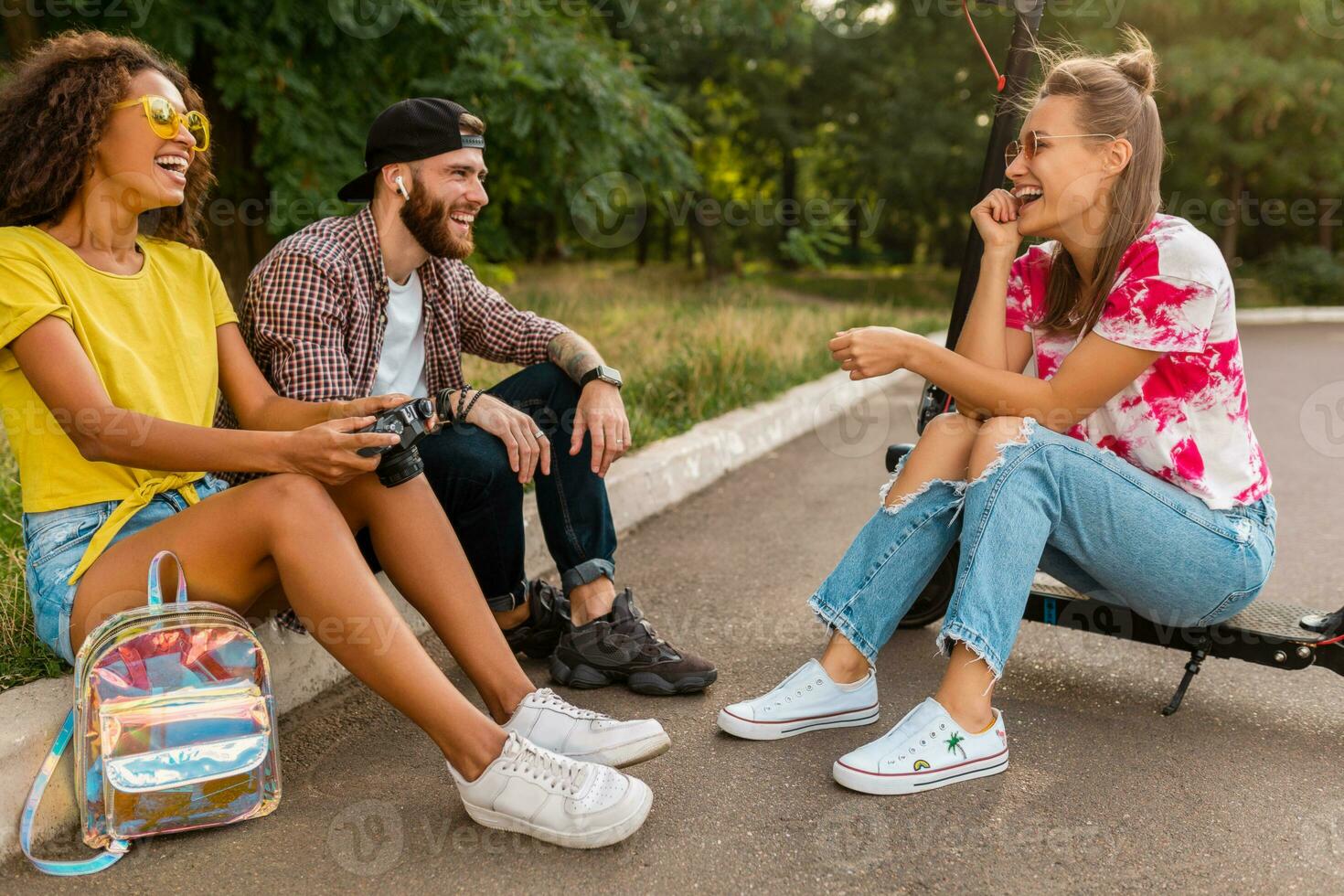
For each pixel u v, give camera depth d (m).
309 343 2.21
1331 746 2.17
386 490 1.99
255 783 1.86
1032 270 2.35
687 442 4.60
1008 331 2.36
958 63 18.72
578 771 1.81
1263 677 2.52
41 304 1.77
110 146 1.88
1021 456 1.99
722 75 19.28
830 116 20.88
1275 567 3.42
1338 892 1.67
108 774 1.73
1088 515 2.03
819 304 13.23
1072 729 2.26
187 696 1.80
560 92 7.82
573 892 1.68
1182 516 2.04
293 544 1.75
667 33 14.03
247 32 6.13
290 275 2.20
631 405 5.00
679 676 2.43
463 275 2.64
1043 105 2.09
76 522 1.89
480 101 7.50
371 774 2.08
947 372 2.08
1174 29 16.56
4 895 1.66
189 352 2.04
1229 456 2.10
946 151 18.81
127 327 1.94
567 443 2.50
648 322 8.10
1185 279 1.97
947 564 2.69
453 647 2.05
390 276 2.41
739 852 1.80
